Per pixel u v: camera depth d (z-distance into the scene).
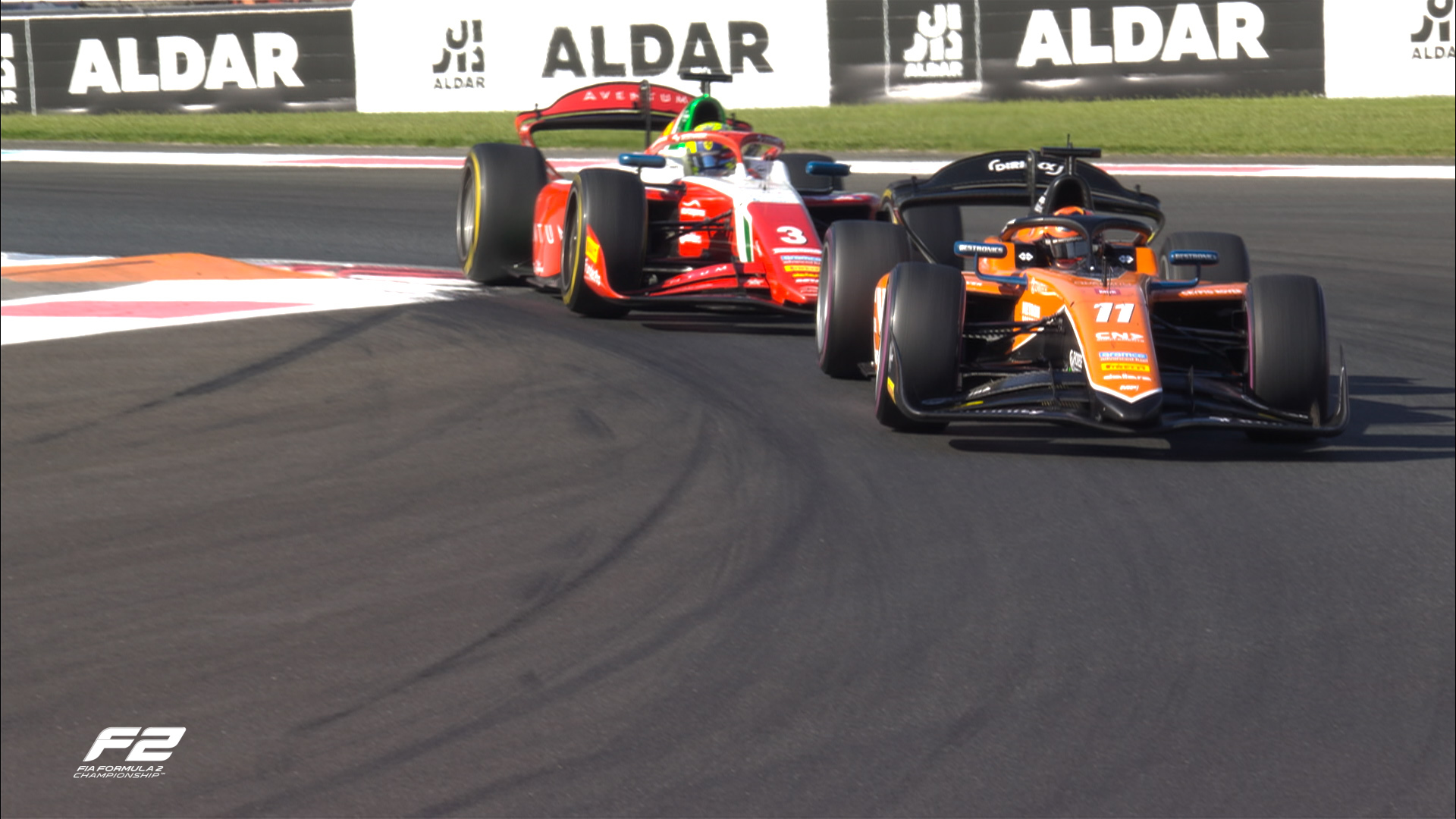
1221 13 80.00
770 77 83.88
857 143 71.12
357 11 84.62
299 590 18.00
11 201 52.41
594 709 14.91
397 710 15.07
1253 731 14.42
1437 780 13.66
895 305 22.08
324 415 25.17
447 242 45.75
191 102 85.12
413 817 13.34
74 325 32.09
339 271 39.94
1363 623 16.52
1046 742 14.23
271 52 85.06
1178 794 13.45
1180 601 17.03
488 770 13.98
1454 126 71.19
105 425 24.94
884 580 17.56
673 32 83.88
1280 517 19.83
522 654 16.06
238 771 14.18
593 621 16.73
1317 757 14.01
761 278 30.08
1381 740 14.26
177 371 28.23
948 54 82.50
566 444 23.11
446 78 85.31
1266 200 54.97
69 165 63.16
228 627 17.09
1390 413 26.36
